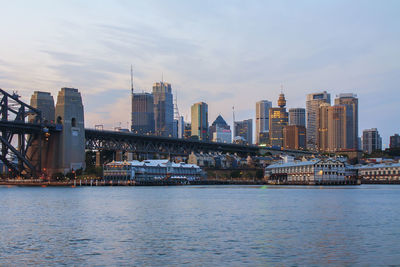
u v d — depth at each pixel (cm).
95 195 16250
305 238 6694
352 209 10575
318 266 5191
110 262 5356
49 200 13700
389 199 13800
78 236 6881
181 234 7038
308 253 5759
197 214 9581
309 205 11656
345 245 6212
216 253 5759
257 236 6850
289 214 9544
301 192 18450
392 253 5766
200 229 7506
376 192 18425
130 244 6294
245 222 8312
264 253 5756
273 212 9931
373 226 7812
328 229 7488
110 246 6175
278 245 6209
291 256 5609
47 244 6309
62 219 8812
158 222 8338
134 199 13988
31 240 6581
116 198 14500
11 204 12212
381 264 5269
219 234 7031
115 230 7425
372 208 10812
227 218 8900
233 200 13462
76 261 5400
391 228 7594
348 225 7925
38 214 9681
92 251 5888
